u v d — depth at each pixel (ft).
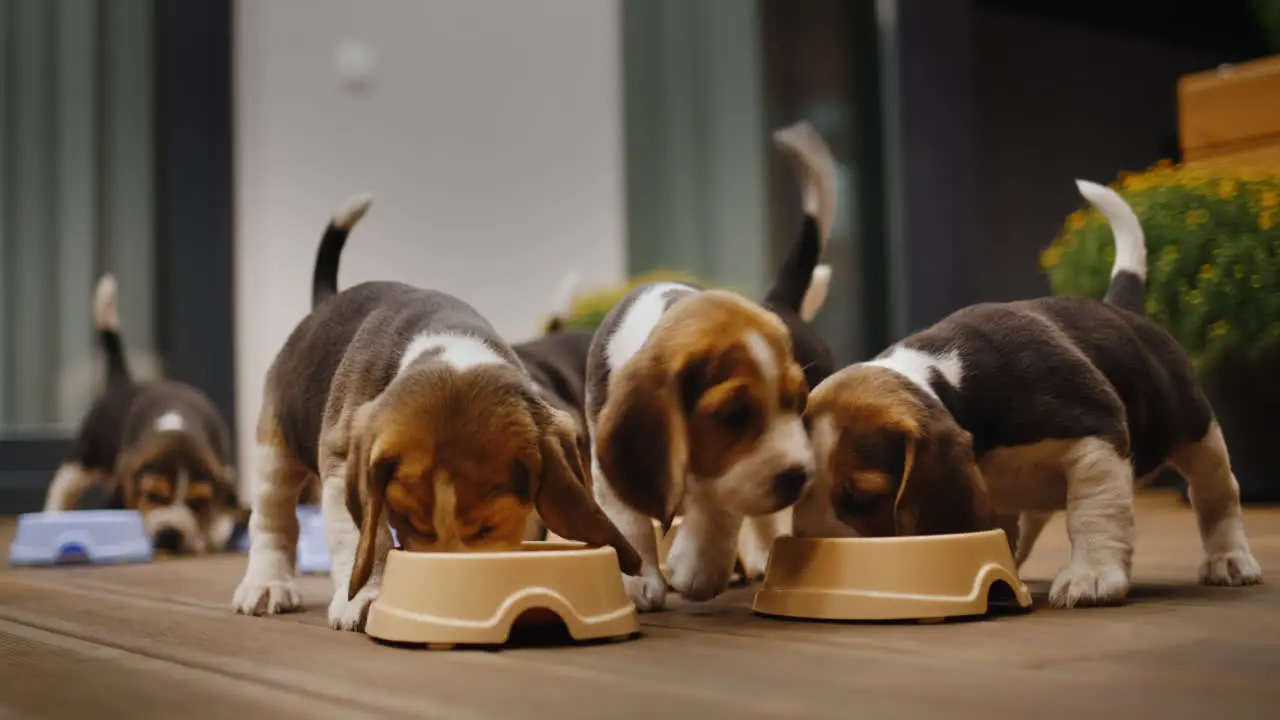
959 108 28.27
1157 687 5.42
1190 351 17.21
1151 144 32.22
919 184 27.99
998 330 8.39
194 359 24.86
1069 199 31.04
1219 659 6.12
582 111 28.17
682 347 7.59
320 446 8.41
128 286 25.31
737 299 7.92
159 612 9.18
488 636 6.79
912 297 27.99
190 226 24.88
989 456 8.25
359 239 26.22
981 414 8.16
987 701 5.17
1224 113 20.21
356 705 5.40
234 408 25.09
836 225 29.01
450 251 26.99
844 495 7.79
